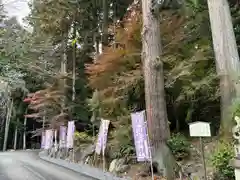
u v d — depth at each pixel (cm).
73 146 843
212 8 500
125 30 694
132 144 585
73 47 1209
